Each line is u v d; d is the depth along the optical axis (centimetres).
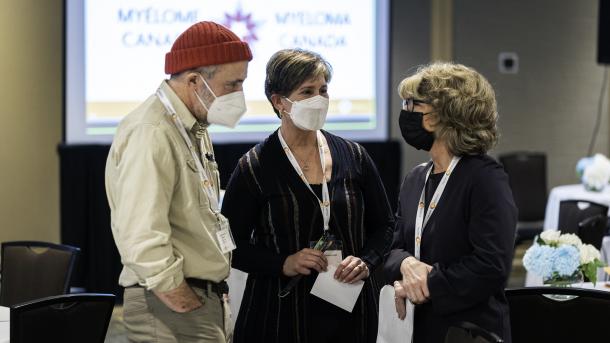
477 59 827
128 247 248
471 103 253
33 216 644
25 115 626
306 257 303
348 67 776
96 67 710
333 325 312
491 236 244
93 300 298
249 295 319
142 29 717
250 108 748
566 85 860
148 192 250
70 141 707
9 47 596
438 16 797
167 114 264
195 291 268
